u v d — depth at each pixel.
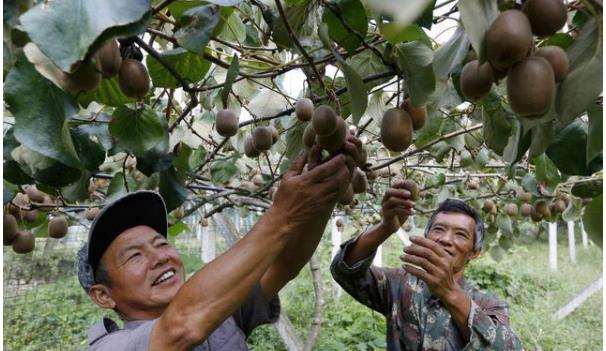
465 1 0.54
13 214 1.55
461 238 1.74
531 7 0.55
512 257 7.28
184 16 0.74
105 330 1.12
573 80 0.60
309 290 5.17
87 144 1.04
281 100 1.47
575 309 5.20
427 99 0.79
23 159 0.91
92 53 0.52
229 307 0.82
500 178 2.88
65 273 5.07
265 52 1.25
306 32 0.90
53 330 4.18
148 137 0.98
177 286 1.23
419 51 0.79
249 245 0.83
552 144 0.90
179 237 5.47
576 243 8.89
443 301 1.46
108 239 1.21
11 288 4.63
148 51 0.78
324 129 0.80
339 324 4.47
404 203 1.58
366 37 0.90
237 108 1.47
